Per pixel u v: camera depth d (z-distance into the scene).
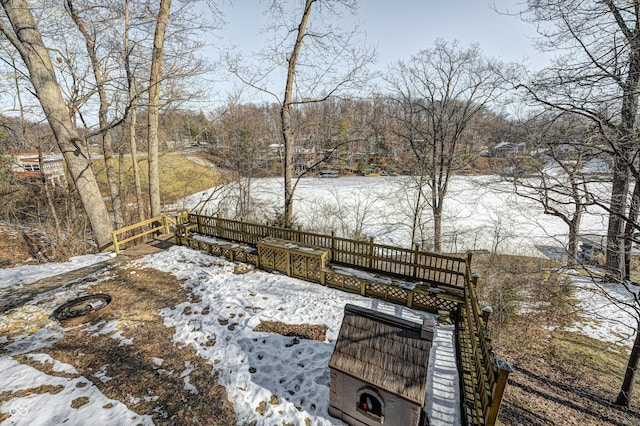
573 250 9.43
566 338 8.38
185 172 26.42
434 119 14.74
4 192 15.38
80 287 7.97
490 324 8.74
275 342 5.86
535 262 13.25
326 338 6.03
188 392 4.70
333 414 4.39
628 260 10.79
